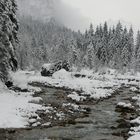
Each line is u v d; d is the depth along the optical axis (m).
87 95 40.41
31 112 25.05
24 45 101.69
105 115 27.84
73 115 27.00
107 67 97.12
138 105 33.19
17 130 20.28
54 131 21.00
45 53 121.06
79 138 19.41
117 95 43.22
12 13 39.31
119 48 101.19
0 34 32.91
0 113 23.09
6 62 33.91
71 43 105.56
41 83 53.84
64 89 46.91
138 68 94.00
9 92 34.03
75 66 97.88
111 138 19.42
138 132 20.06
